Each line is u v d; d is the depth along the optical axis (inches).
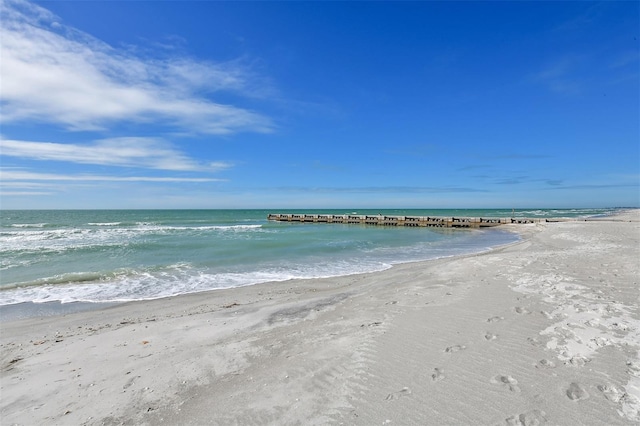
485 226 1660.9
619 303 209.2
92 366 194.9
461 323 199.9
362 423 118.5
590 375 131.6
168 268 544.4
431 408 122.5
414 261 597.0
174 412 141.5
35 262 595.5
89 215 3120.1
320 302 318.0
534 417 111.9
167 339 234.8
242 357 192.7
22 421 143.3
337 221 2132.1
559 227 1111.0
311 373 159.3
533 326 183.2
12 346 241.4
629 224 1054.4
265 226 1628.9
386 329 204.8
